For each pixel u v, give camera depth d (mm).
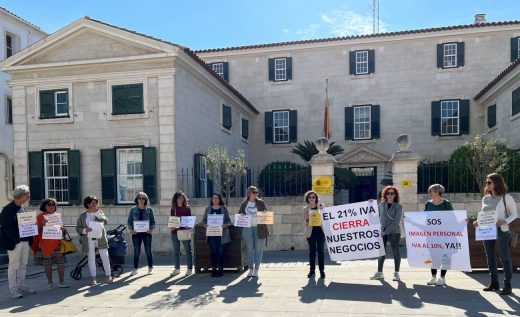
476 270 8273
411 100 20891
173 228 9047
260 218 8500
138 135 13375
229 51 22625
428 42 20734
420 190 13805
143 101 13289
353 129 21484
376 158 20453
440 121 20531
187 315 6051
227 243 9016
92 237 8453
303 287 7438
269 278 8312
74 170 13711
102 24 13328
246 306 6375
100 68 13602
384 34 20953
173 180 13062
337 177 17297
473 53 20281
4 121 20609
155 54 13070
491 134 19172
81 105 13781
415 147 20812
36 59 14031
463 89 20375
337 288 7262
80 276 9109
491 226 6512
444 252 7293
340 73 21656
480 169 12102
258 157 22406
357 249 7945
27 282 9047
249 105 20844
